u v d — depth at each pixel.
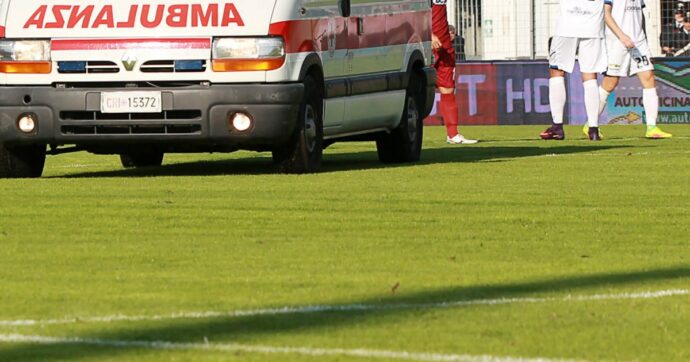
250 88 39.22
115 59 39.47
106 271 24.38
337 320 20.05
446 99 60.09
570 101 77.00
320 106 41.50
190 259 25.62
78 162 50.62
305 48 40.34
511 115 77.25
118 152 41.81
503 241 27.89
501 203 33.78
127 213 31.81
